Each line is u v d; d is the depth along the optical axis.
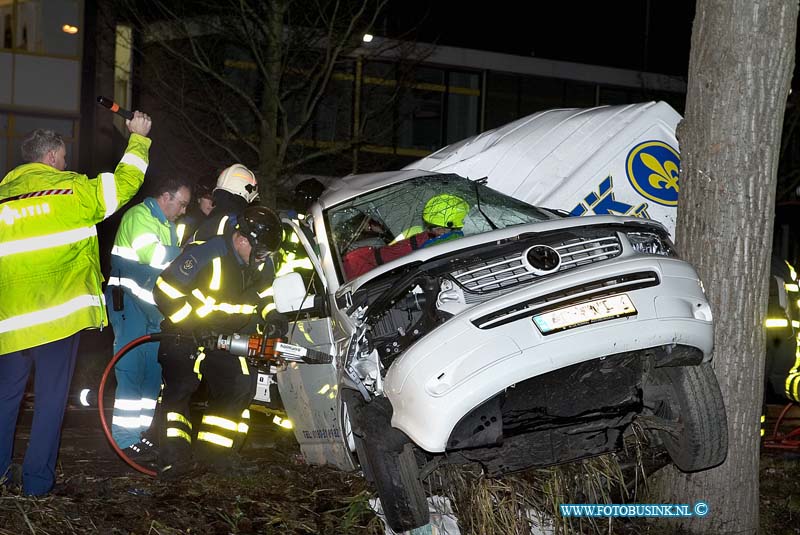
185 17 12.88
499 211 5.97
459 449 4.62
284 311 5.41
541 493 5.03
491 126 23.34
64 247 5.11
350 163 14.30
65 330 5.09
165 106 13.67
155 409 7.42
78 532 4.77
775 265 7.47
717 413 4.81
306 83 13.57
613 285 4.54
